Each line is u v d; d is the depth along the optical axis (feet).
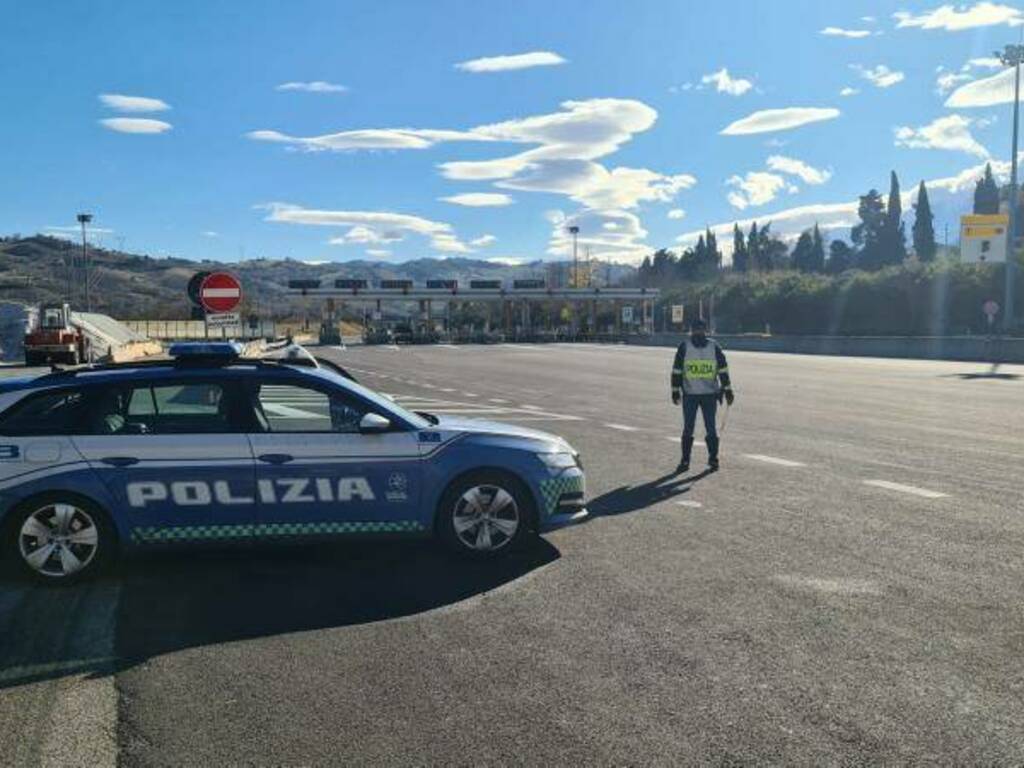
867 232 464.24
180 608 20.07
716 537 26.22
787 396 73.67
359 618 19.34
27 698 15.31
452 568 23.13
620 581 21.85
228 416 22.91
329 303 289.53
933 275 204.44
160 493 22.17
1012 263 154.51
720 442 46.42
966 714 14.56
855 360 144.15
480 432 24.21
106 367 23.57
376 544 25.50
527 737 13.83
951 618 19.11
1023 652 17.21
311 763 13.07
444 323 378.32
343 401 23.58
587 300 347.97
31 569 21.65
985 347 140.67
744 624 18.76
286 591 21.26
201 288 40.06
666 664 16.65
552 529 24.32
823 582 21.70
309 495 22.79
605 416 59.26
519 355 170.50
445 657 17.08
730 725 14.19
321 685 15.81
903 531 26.89
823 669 16.39
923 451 43.11
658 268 564.30
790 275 277.44
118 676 16.25
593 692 15.44
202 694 15.47
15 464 21.70
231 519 22.49
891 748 13.42
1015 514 29.19
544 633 18.31
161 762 13.10
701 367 38.58
